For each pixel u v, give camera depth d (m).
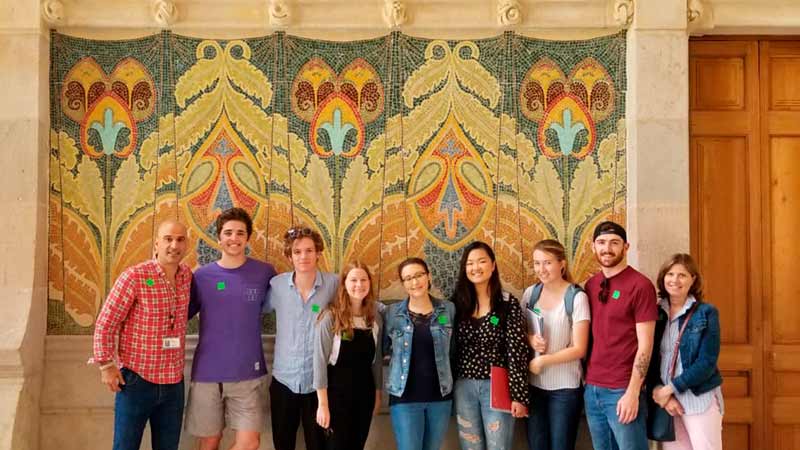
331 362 3.17
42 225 3.55
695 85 3.79
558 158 3.72
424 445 3.24
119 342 3.10
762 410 3.71
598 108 3.72
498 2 3.64
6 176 3.49
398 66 3.71
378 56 3.71
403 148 3.70
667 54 3.61
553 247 3.25
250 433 3.27
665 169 3.58
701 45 3.79
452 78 3.72
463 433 3.25
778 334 3.73
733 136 3.76
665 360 3.12
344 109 3.70
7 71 3.51
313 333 3.25
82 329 3.61
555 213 3.70
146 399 3.07
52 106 3.64
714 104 3.78
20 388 3.34
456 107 3.72
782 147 3.75
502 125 3.71
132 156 3.66
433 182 3.70
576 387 3.26
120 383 3.05
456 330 3.31
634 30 3.62
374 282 3.67
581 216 3.70
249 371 3.26
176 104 3.67
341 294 3.20
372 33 3.70
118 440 3.05
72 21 3.61
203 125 3.68
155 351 3.07
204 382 3.23
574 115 3.72
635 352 3.11
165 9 3.58
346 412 3.15
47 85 3.61
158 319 3.08
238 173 3.68
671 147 3.59
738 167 3.76
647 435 3.17
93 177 3.65
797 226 3.74
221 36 3.69
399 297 3.66
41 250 3.54
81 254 3.63
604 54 3.72
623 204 3.70
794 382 3.73
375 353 3.31
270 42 3.69
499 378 3.17
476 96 3.72
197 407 3.24
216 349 3.25
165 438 3.18
